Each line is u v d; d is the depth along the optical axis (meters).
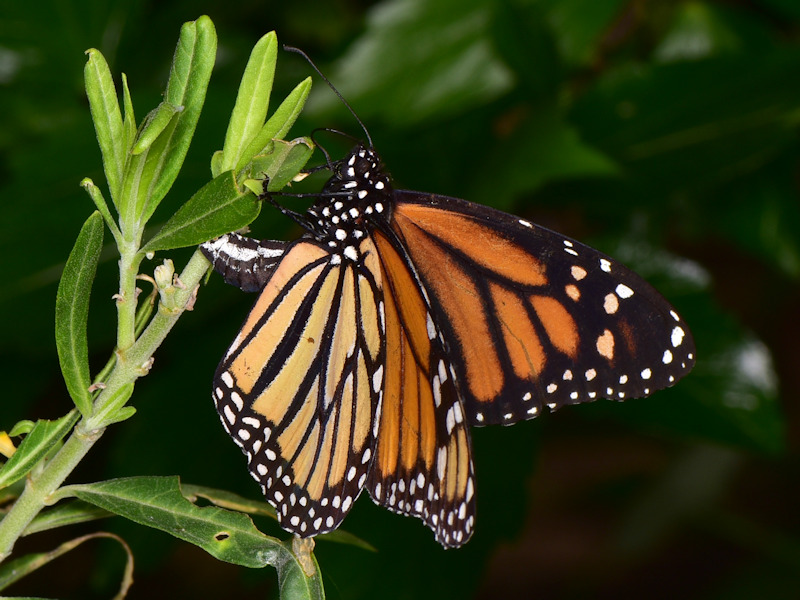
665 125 0.56
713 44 0.59
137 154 0.41
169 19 0.57
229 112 0.51
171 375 0.54
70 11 0.56
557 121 0.54
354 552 0.52
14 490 0.46
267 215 0.52
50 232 0.52
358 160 0.46
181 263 0.52
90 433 0.42
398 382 0.46
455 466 0.46
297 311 0.44
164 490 0.43
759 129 0.56
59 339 0.42
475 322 0.46
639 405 0.55
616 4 0.57
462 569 0.53
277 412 0.44
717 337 0.55
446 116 0.57
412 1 0.57
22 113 0.56
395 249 0.46
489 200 0.54
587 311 0.46
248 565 0.43
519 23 0.55
